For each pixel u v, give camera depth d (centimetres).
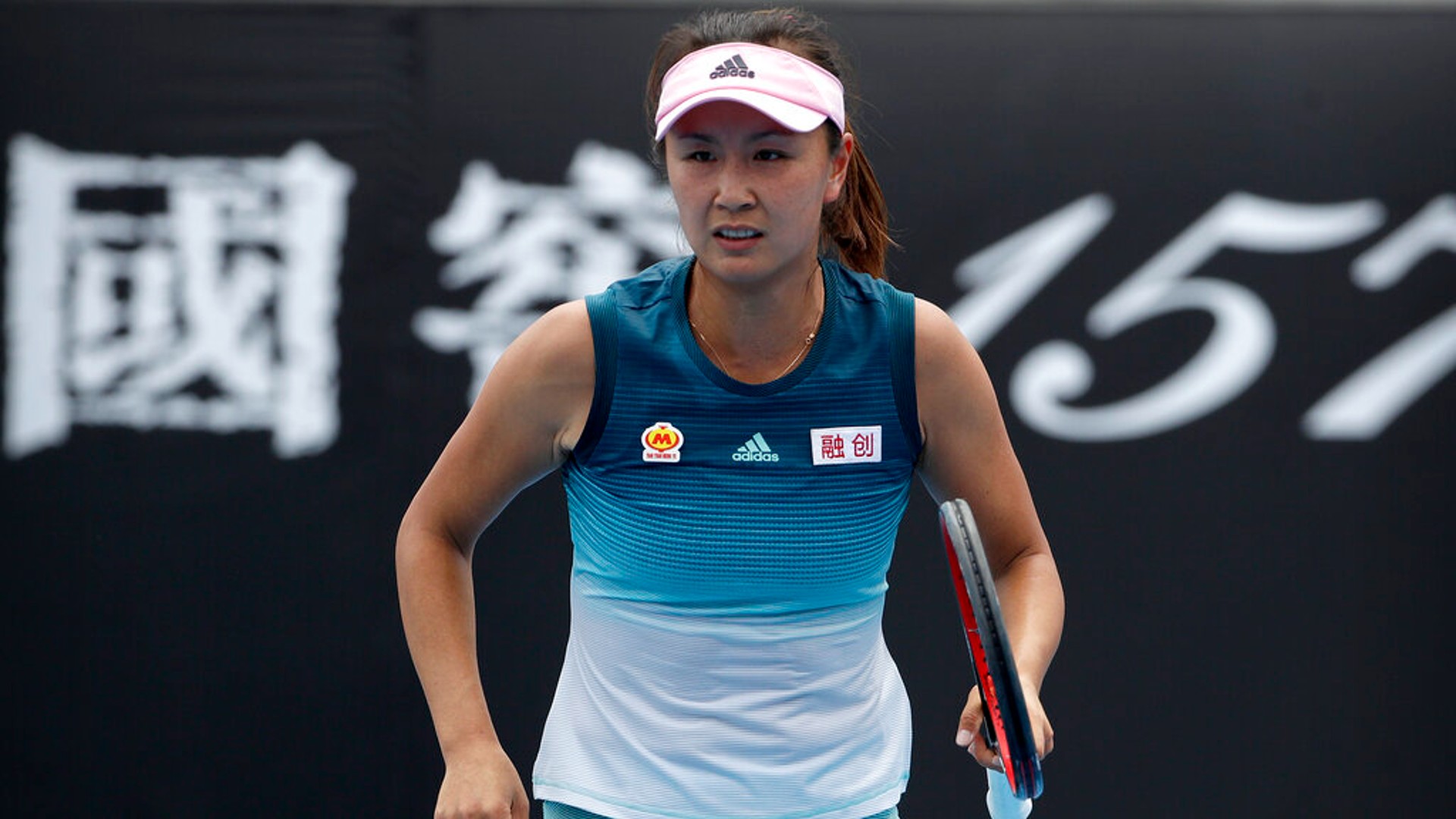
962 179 1827
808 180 824
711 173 821
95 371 1822
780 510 878
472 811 859
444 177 1838
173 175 1828
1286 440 1819
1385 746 1812
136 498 1817
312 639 1822
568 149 1842
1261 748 1814
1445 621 1812
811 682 911
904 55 1830
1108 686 1819
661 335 870
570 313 880
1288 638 1816
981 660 870
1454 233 1814
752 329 862
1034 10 1828
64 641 1805
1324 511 1816
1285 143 1820
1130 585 1820
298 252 1834
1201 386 1822
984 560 810
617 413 873
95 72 1823
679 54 904
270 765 1817
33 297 1817
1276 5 1822
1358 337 1817
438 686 902
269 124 1834
